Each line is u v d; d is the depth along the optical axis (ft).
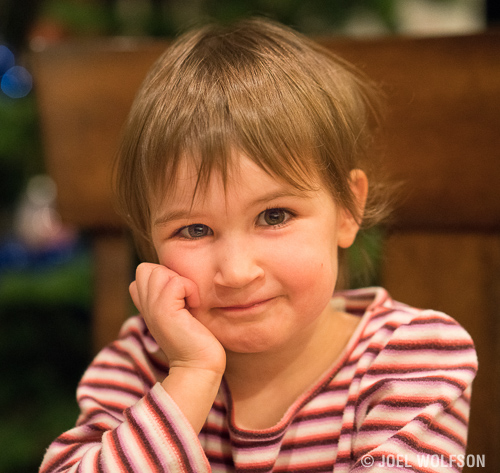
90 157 3.25
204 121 1.98
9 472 4.15
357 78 2.81
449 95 2.78
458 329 2.34
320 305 2.12
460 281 2.96
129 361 2.57
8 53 5.30
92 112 3.21
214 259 2.03
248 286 1.99
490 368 2.92
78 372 4.84
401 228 3.00
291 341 2.27
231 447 2.31
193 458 1.91
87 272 4.84
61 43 3.25
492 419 2.90
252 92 2.04
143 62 3.12
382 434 2.13
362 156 2.61
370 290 2.72
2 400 4.62
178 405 1.99
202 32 2.45
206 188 1.94
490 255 2.90
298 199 2.02
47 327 4.76
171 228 2.08
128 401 2.46
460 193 2.82
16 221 5.81
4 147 4.61
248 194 1.94
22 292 4.55
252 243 1.98
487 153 2.77
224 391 2.38
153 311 2.15
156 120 2.08
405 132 2.85
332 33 4.80
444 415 2.14
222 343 2.11
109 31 4.62
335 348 2.42
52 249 5.57
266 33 2.39
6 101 4.82
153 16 4.68
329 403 2.29
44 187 5.76
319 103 2.19
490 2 4.17
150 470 1.89
